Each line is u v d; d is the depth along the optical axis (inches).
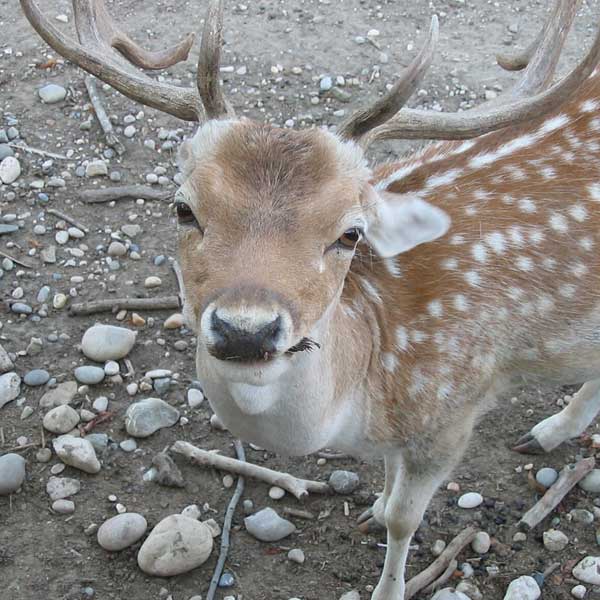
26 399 64.1
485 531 58.9
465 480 61.4
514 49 89.0
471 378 53.4
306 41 89.0
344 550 58.2
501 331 53.6
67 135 79.7
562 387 66.1
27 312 68.5
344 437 52.9
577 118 55.2
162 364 66.3
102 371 65.1
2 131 79.1
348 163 45.8
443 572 57.2
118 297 69.6
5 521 58.7
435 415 52.8
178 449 61.4
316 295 43.6
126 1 92.5
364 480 61.2
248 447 62.8
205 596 56.2
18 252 71.9
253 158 44.2
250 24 90.5
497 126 49.8
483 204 53.7
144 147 79.2
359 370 50.9
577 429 61.8
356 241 45.1
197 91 49.1
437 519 59.5
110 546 57.2
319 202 43.6
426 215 49.3
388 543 54.4
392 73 86.2
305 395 48.0
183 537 56.5
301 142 44.8
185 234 44.7
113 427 63.1
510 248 53.1
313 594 56.5
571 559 57.9
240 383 44.9
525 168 54.4
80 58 49.8
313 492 60.3
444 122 49.6
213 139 45.6
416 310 52.1
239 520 59.3
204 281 43.1
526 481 61.4
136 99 49.9
